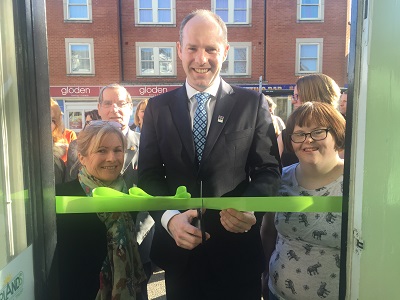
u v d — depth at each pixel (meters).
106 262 1.48
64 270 1.43
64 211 1.25
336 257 1.51
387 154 1.07
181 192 1.33
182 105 1.58
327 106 1.53
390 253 1.10
